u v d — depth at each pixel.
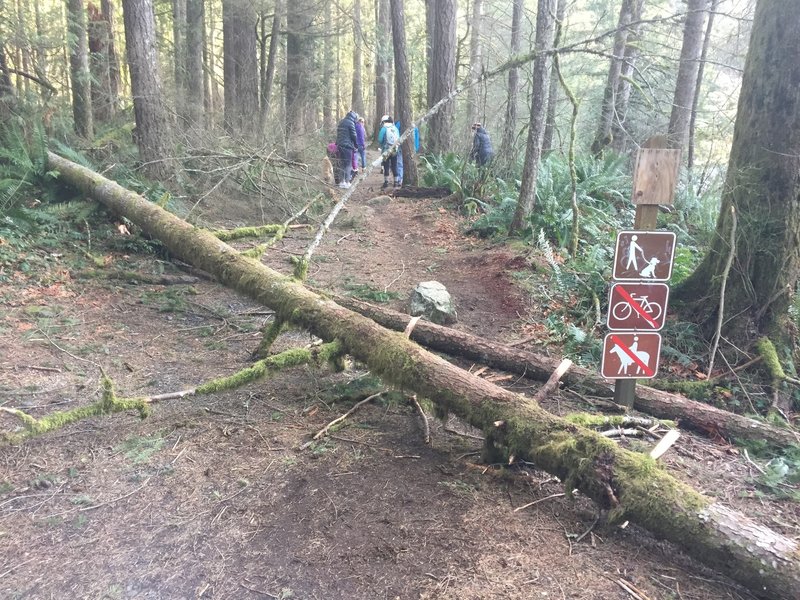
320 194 8.81
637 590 2.35
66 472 3.13
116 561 2.49
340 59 30.66
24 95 8.24
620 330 3.57
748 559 2.28
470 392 3.30
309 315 4.29
